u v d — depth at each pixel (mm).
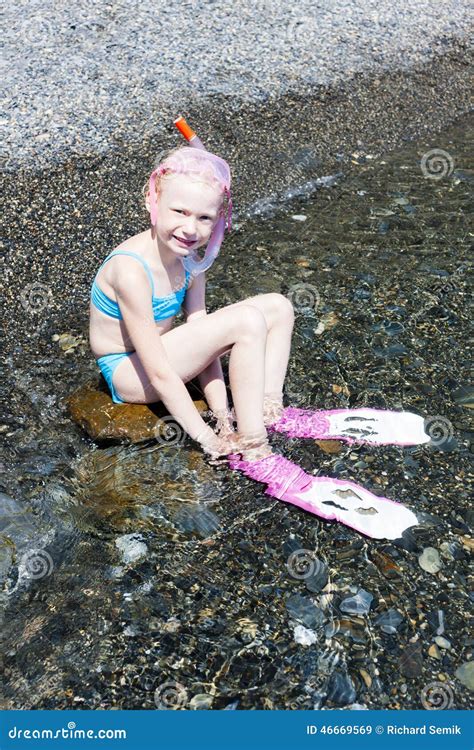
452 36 3965
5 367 2279
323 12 4004
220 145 3072
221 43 3617
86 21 3652
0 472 2020
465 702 1662
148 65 3400
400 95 3502
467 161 3219
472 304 2555
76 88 3209
